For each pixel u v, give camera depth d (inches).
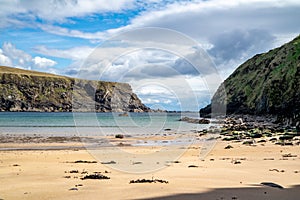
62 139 1750.7
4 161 1016.2
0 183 674.2
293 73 3791.8
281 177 749.3
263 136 1797.5
